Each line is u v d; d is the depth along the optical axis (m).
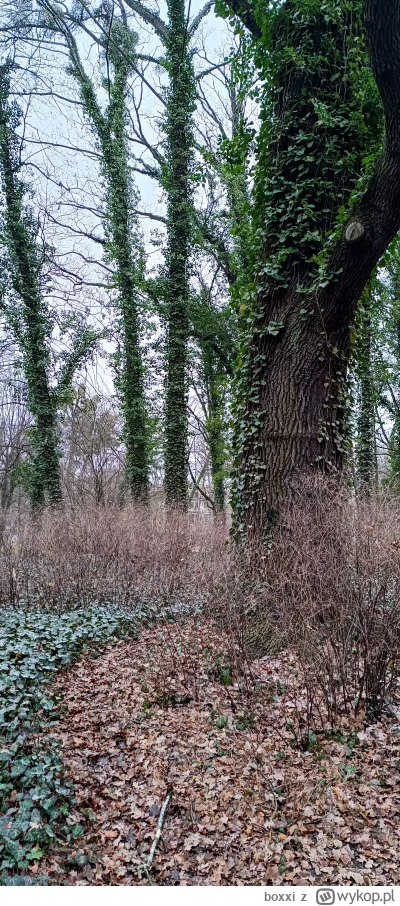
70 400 17.08
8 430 27.31
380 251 5.32
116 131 16.12
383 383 16.00
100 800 3.38
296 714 3.91
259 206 6.57
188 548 8.02
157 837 3.02
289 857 2.88
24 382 17.12
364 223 5.11
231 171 8.33
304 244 5.94
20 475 17.45
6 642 5.33
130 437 15.65
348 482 5.81
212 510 19.77
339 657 3.88
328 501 4.74
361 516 4.33
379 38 4.22
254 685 4.30
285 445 5.64
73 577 7.08
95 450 21.48
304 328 5.76
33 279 15.95
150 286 15.34
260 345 6.10
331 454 5.75
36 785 3.19
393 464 16.73
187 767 3.68
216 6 6.86
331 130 5.92
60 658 5.46
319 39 5.94
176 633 5.91
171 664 5.05
